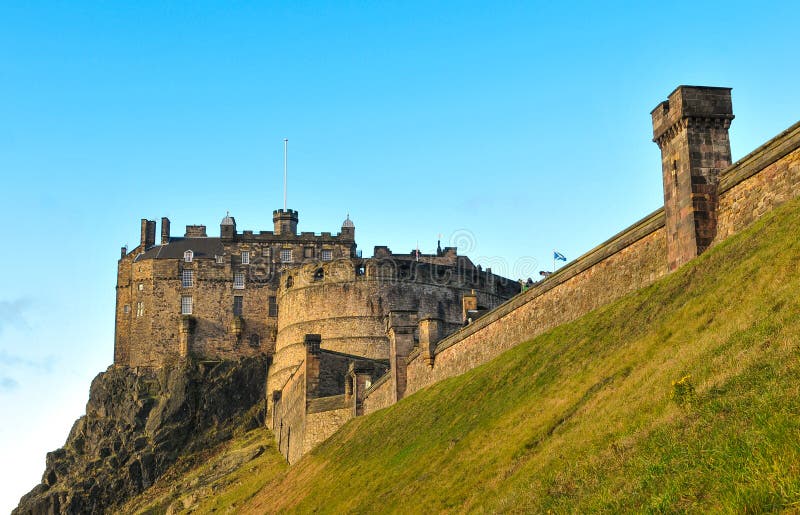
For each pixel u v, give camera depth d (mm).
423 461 48094
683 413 27562
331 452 70250
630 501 25031
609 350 40500
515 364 49625
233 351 130875
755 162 39781
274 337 131125
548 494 30266
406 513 42000
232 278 133125
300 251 134500
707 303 35562
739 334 30172
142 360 131250
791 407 23125
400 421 60438
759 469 21219
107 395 131000
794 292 29859
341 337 115188
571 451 32594
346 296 116500
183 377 126625
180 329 130875
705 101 43000
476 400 50344
